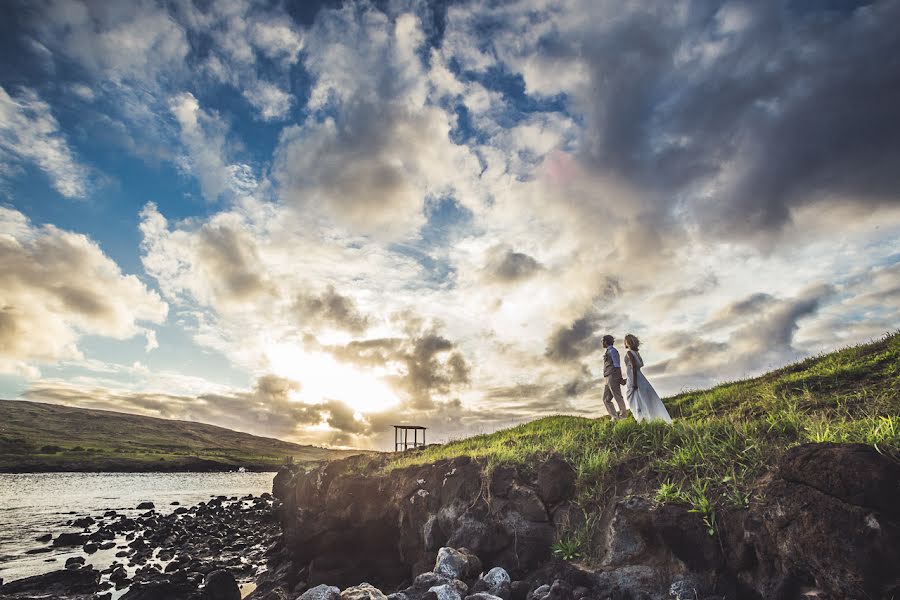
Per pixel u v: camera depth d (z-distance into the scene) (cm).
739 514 645
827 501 532
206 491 6009
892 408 830
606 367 1427
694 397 1673
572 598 734
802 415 862
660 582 701
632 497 795
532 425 2056
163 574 1747
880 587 467
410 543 1312
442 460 1377
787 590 562
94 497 4738
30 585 1552
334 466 1812
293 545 1590
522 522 984
